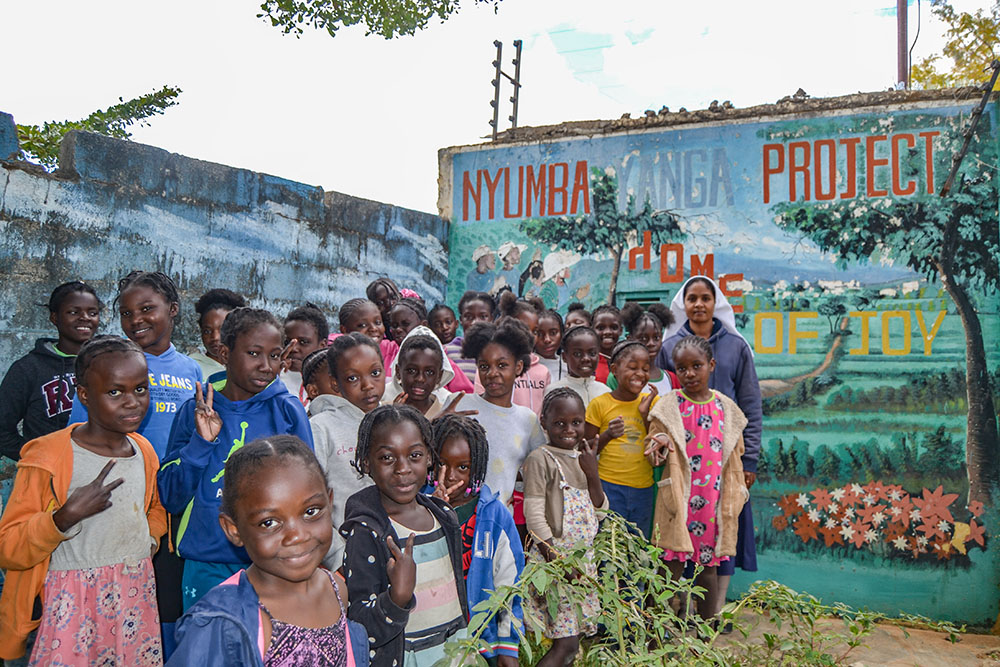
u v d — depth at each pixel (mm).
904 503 5789
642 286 6766
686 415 4539
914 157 5977
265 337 2904
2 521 2592
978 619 5539
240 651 1655
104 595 2695
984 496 5613
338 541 3059
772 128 6387
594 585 2805
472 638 2316
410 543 2254
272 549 1726
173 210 5270
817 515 5988
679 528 4273
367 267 6699
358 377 3232
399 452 2469
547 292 7113
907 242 5957
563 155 7094
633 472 4461
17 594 2619
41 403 3654
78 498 2500
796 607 3207
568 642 3436
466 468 3043
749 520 4973
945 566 5664
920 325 5879
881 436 5898
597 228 6945
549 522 3738
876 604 5789
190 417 2896
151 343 3541
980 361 5715
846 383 6023
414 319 5230
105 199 4867
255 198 5812
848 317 6070
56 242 4613
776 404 6176
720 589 4762
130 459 2826
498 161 7352
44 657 2582
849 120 6164
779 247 6320
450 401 4055
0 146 4383
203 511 2816
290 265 6062
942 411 5773
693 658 2861
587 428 4523
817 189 6230
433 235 7336
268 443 1822
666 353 5309
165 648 3088
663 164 6734
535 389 5066
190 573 2852
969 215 5809
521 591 2537
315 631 1803
